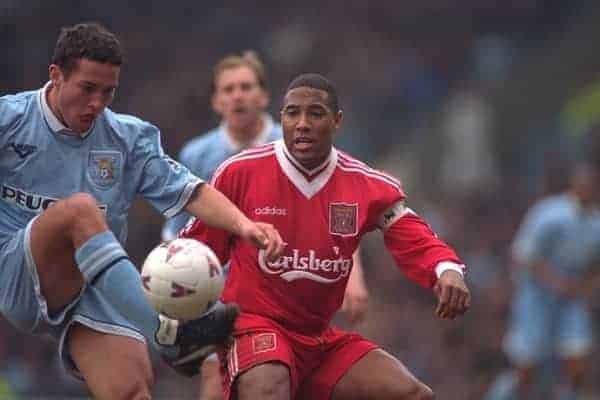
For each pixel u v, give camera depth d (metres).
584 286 46.31
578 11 90.94
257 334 24.91
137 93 85.62
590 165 46.41
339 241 25.39
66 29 23.47
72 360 24.44
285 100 25.36
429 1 92.12
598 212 46.47
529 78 85.25
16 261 23.61
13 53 87.44
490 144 80.56
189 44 89.62
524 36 90.62
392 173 79.81
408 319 60.06
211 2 91.81
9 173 24.00
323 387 25.52
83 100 23.23
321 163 25.45
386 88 86.50
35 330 24.52
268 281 25.31
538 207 68.00
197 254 21.94
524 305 47.03
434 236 25.70
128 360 23.73
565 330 46.75
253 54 34.28
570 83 84.06
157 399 54.31
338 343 25.94
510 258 66.50
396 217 25.78
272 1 92.31
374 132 83.69
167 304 21.81
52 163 23.97
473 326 58.94
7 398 50.66
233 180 25.53
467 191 76.81
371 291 62.38
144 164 24.61
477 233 69.25
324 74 87.88
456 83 87.44
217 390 31.66
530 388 47.81
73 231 22.77
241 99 33.47
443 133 81.50
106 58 23.05
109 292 22.52
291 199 25.34
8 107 23.86
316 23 91.44
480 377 56.84
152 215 66.56
